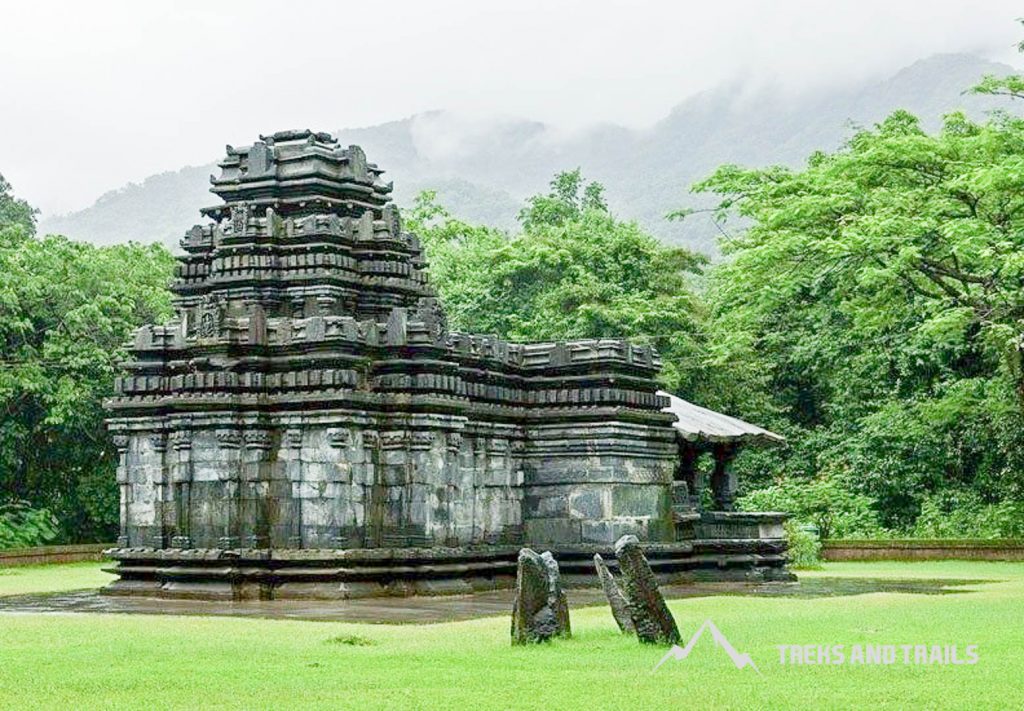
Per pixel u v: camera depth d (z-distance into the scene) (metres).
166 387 28.66
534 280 58.00
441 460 28.27
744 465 54.91
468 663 15.45
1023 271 35.53
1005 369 44.88
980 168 34.06
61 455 50.31
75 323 48.94
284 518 27.23
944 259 37.41
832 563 43.66
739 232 61.16
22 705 13.02
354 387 27.20
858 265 37.34
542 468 31.41
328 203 29.64
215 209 30.36
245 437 27.31
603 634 18.11
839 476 51.66
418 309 28.61
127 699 13.30
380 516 27.66
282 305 28.95
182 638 18.28
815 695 13.24
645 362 32.16
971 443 49.34
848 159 37.59
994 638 17.98
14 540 45.38
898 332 48.66
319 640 17.89
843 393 53.69
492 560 29.47
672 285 57.78
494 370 30.81
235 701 13.12
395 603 25.45
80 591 30.06
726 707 12.61
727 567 33.09
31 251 49.62
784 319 56.44
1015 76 42.22
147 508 28.47
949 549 43.91
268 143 30.12
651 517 31.86
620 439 30.97
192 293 30.64
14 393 47.81
